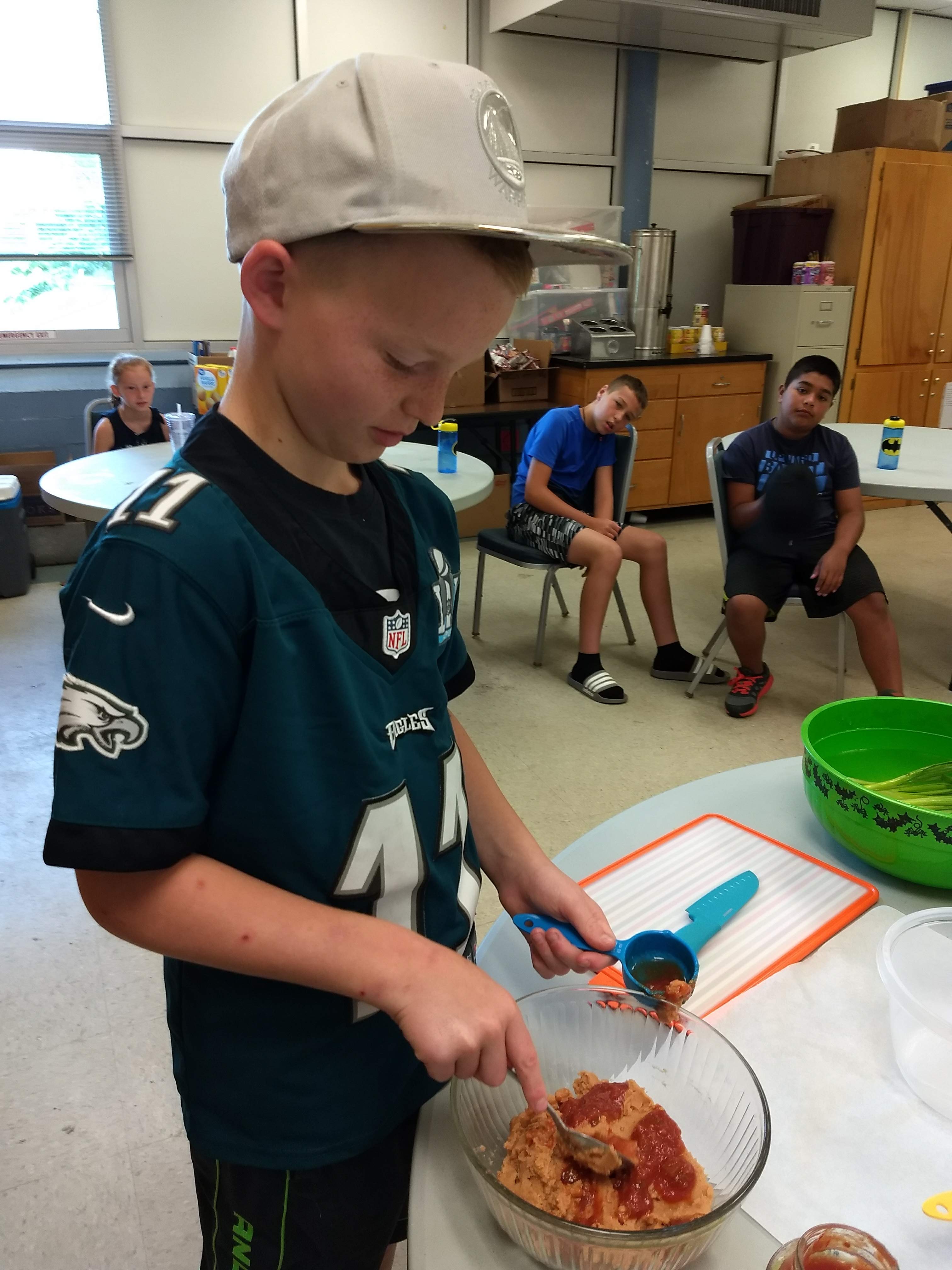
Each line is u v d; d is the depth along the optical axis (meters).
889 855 0.91
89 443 3.97
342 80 0.48
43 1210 1.35
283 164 0.49
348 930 0.54
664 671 3.25
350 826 0.60
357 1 4.49
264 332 0.54
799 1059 0.68
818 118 5.90
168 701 0.50
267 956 0.53
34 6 3.97
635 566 4.58
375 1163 0.69
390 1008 0.53
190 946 0.52
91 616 0.50
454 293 0.50
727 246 5.88
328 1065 0.64
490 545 3.44
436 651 0.70
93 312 4.47
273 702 0.55
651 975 0.76
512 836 0.80
